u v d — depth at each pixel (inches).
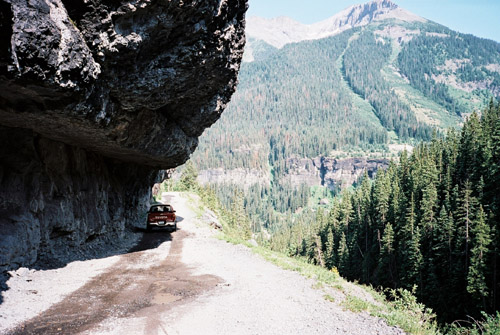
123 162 899.4
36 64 283.6
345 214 3641.7
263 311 321.1
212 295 368.2
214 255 621.3
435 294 1886.1
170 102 575.8
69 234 544.1
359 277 2815.0
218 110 709.9
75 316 287.9
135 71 427.5
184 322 285.9
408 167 3491.6
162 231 927.7
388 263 2363.4
